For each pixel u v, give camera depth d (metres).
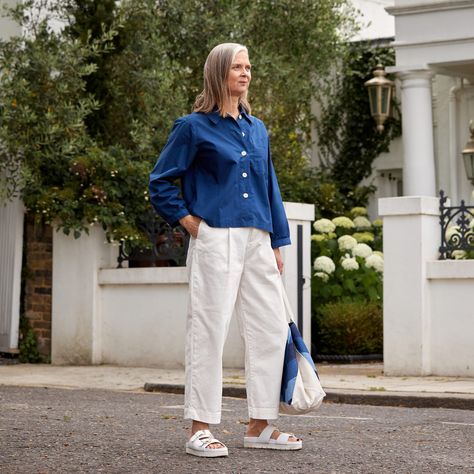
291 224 13.94
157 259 14.75
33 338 15.44
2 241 15.66
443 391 10.77
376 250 17.09
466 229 12.81
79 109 14.68
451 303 12.62
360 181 20.67
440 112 19.86
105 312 14.99
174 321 14.30
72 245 15.09
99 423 8.08
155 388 11.91
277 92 17.78
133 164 14.82
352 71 19.81
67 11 15.91
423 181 18.09
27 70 14.91
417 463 6.14
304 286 14.15
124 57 15.84
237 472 5.73
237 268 6.32
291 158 18.56
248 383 6.42
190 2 16.66
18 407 9.49
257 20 17.67
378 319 15.36
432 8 17.67
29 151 14.71
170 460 6.13
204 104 6.43
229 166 6.33
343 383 11.83
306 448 6.65
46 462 6.16
